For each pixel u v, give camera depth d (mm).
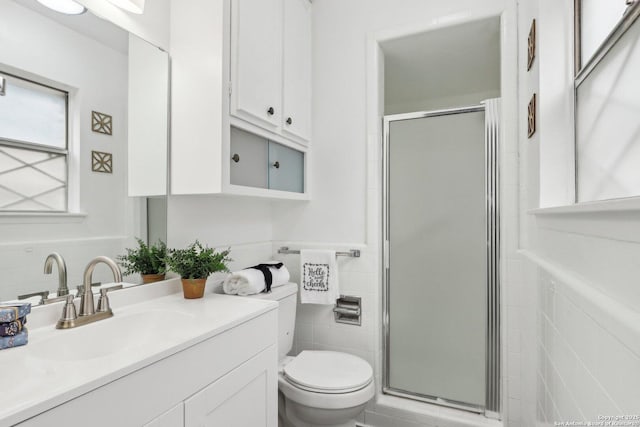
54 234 1033
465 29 1771
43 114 1015
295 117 1832
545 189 1206
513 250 1596
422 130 1925
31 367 732
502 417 1640
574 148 1145
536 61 1296
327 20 2025
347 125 1963
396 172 1972
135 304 1245
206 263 1337
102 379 670
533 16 1375
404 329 1926
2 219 917
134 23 1287
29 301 962
